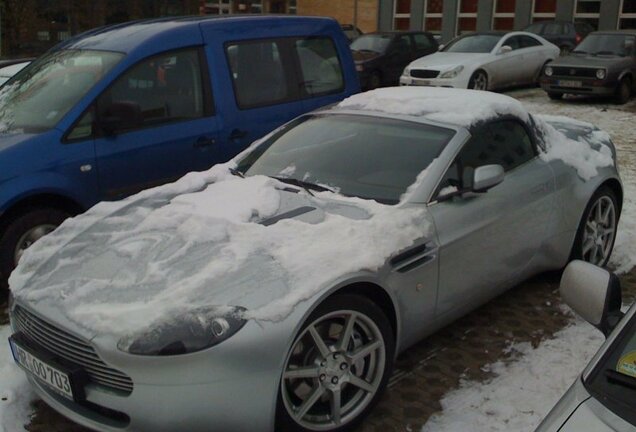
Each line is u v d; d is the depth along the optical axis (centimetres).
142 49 521
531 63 1633
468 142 398
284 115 603
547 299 460
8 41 2053
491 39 1593
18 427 323
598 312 226
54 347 294
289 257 303
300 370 290
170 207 366
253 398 271
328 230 327
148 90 522
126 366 266
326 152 413
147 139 515
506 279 416
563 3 2336
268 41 601
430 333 370
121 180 505
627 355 194
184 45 545
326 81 649
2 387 351
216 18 584
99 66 516
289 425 287
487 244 387
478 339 405
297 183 392
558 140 477
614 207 506
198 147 545
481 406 335
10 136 477
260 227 329
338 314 300
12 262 462
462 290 375
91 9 2270
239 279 289
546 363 376
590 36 1534
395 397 344
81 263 323
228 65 568
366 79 1616
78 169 480
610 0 2247
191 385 263
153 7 2483
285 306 279
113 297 292
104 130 495
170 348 263
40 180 462
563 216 454
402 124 417
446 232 359
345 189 379
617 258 534
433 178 371
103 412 284
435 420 325
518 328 419
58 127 478
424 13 2667
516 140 437
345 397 315
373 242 324
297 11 3009
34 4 2100
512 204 405
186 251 315
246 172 422
